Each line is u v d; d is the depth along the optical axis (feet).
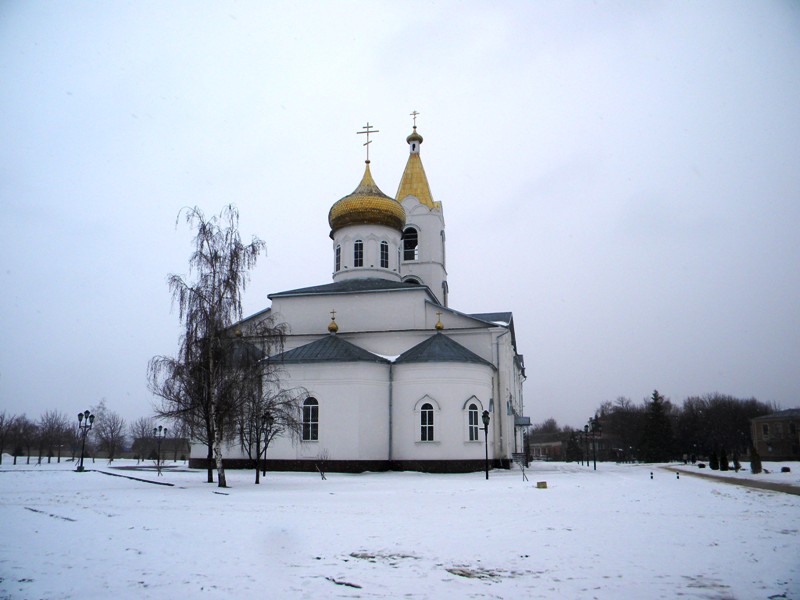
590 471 167.32
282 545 48.08
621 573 39.24
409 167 220.23
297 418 133.28
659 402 311.68
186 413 108.06
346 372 144.36
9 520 61.62
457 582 37.14
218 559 43.21
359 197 182.50
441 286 208.54
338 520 61.36
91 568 40.68
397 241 188.34
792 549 46.85
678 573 39.22
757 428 393.09
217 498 82.53
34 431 314.76
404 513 66.95
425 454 144.05
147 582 37.19
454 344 155.53
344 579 37.83
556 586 36.19
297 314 170.81
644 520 62.18
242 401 107.04
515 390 222.69
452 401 145.38
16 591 35.27
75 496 85.46
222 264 111.24
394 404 149.38
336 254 187.21
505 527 57.06
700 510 71.10
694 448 348.38
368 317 167.43
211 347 106.22
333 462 141.18
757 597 33.96
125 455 349.20
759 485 111.55
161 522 59.98
